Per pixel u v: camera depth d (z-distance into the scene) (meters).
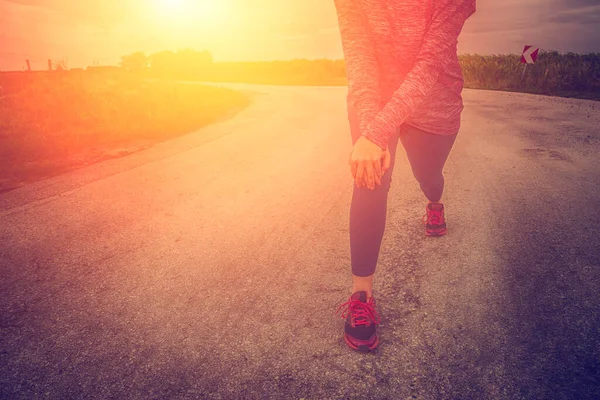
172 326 1.80
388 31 1.43
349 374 1.45
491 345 1.56
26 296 2.13
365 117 1.32
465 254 2.32
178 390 1.42
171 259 2.49
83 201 3.73
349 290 2.03
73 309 1.99
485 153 4.95
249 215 3.20
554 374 1.39
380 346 1.59
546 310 1.76
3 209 3.60
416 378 1.41
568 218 2.77
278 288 2.08
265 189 3.90
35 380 1.50
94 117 9.79
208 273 2.29
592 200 3.10
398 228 2.76
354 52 1.39
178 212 3.35
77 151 6.24
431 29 1.29
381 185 1.48
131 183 4.30
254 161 5.14
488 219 2.82
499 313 1.75
